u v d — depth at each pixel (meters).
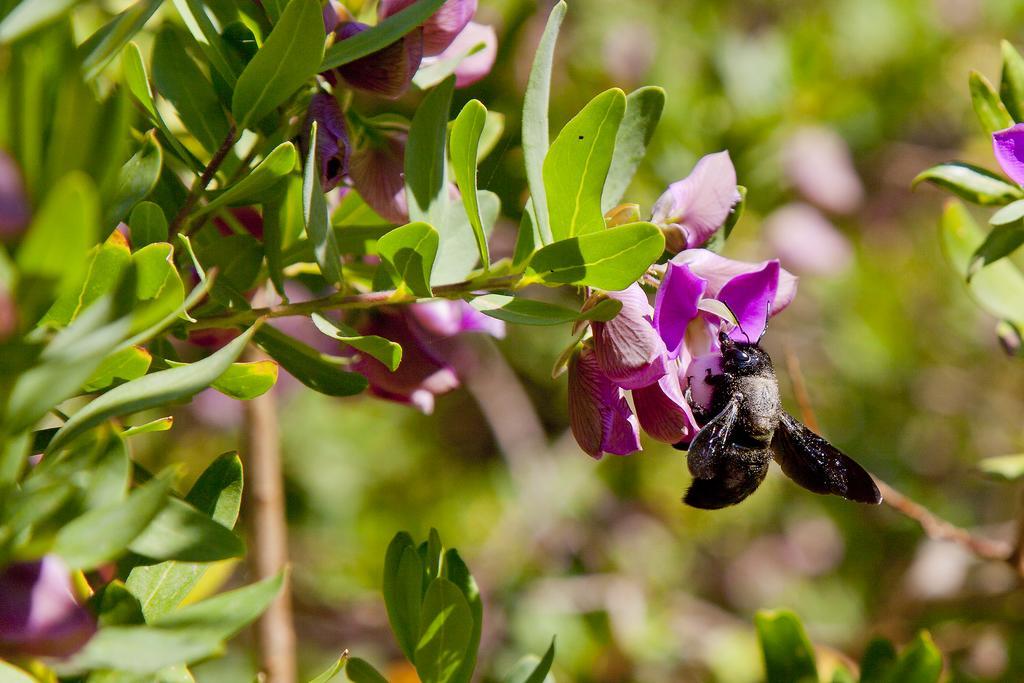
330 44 0.33
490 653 0.55
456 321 0.36
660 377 0.32
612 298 0.32
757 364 0.36
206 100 0.34
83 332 0.28
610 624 0.53
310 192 0.32
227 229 0.36
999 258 0.35
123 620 0.30
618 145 0.34
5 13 0.29
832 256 0.56
